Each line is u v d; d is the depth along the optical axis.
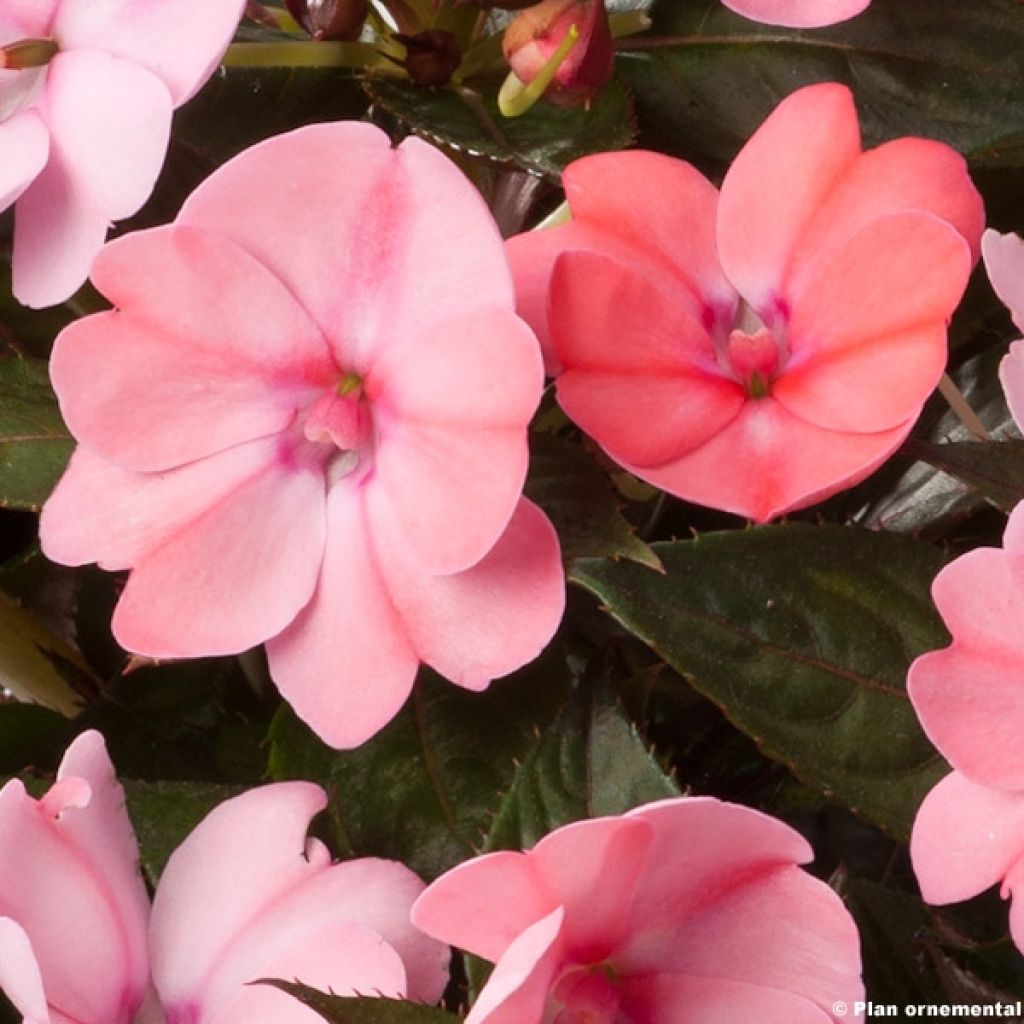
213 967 0.46
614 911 0.44
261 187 0.44
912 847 0.45
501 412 0.43
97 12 0.47
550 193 0.52
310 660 0.46
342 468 0.46
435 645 0.45
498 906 0.43
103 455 0.45
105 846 0.46
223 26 0.46
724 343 0.46
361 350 0.45
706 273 0.46
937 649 0.46
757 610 0.46
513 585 0.45
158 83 0.46
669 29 0.51
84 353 0.45
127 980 0.46
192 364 0.45
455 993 0.49
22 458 0.49
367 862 0.47
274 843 0.47
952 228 0.44
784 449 0.45
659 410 0.45
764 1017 0.45
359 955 0.45
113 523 0.46
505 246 0.45
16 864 0.45
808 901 0.44
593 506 0.46
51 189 0.47
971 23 0.50
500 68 0.50
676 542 0.46
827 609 0.47
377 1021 0.43
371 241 0.45
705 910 0.45
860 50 0.50
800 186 0.46
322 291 0.45
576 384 0.45
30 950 0.43
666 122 0.51
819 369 0.45
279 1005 0.46
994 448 0.47
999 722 0.44
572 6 0.47
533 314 0.45
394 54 0.50
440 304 0.44
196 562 0.46
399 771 0.48
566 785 0.46
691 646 0.46
